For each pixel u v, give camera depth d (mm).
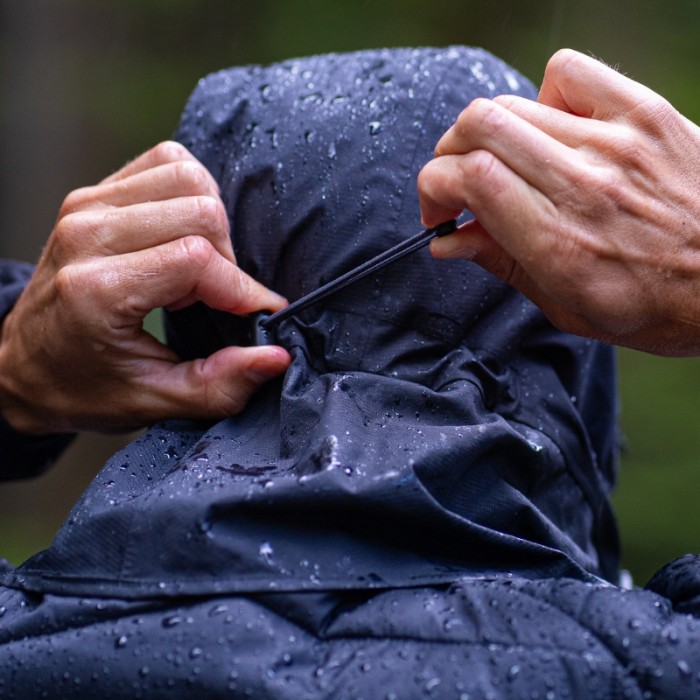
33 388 1708
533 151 1296
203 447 1438
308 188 1632
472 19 7430
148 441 1495
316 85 1746
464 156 1333
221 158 1802
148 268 1514
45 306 1598
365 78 1718
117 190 1587
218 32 7641
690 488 6176
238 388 1538
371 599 1230
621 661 1107
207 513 1225
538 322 1623
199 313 1733
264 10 7625
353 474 1262
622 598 1159
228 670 1139
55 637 1224
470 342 1575
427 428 1374
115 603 1221
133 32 7609
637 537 6160
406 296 1559
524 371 1602
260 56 7621
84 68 7473
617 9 7219
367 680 1130
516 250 1330
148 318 1807
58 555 1286
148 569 1232
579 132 1326
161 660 1165
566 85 1377
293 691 1124
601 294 1330
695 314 1354
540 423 1569
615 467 2010
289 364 1530
